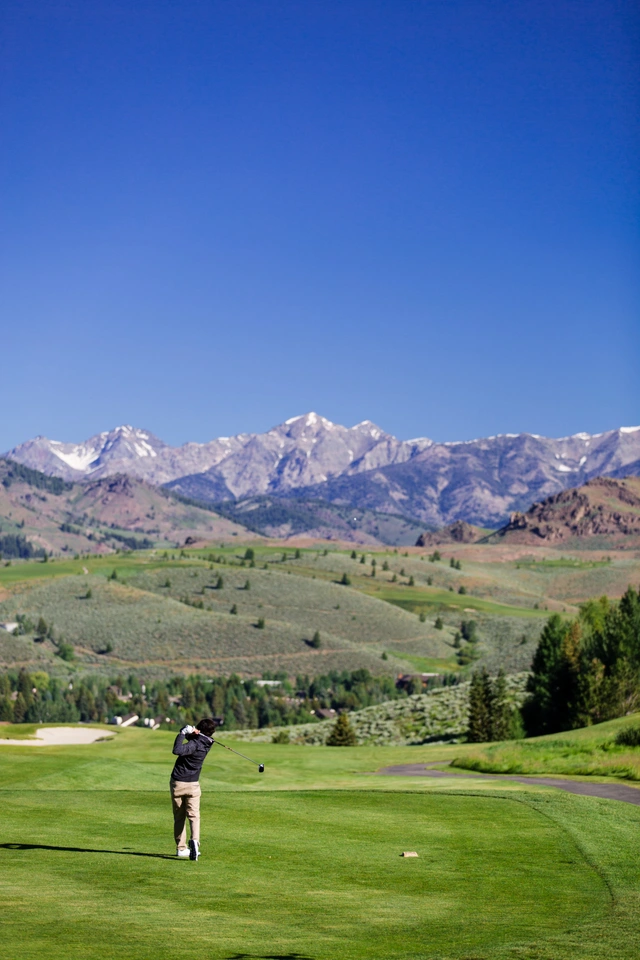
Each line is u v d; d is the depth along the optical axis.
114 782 31.67
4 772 32.53
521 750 49.66
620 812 24.36
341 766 51.12
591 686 75.56
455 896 14.99
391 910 13.81
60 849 17.06
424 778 41.22
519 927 12.84
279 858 17.47
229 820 22.02
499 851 18.98
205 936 11.60
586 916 13.62
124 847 17.59
